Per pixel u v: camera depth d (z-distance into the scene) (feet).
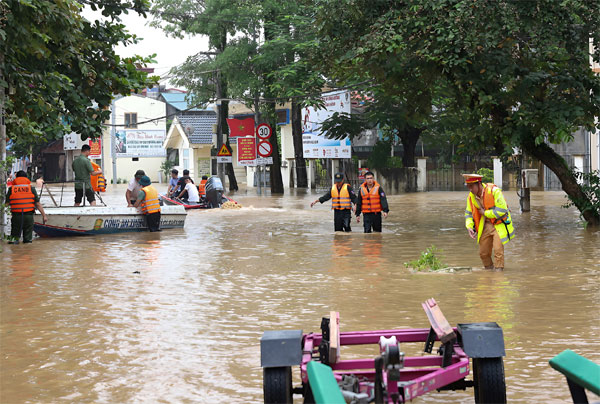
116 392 20.68
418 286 38.04
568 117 62.44
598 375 14.61
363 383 16.60
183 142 236.02
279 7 134.31
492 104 63.93
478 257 49.42
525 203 87.66
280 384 16.65
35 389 21.08
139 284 40.04
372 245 57.93
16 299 35.73
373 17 65.10
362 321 29.48
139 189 77.36
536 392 19.98
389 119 126.93
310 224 78.95
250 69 142.41
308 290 37.40
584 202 68.85
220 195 104.27
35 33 54.54
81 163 82.69
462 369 16.79
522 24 60.70
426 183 151.74
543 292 35.55
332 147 139.74
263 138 141.79
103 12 66.85
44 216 65.10
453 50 61.26
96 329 28.84
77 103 65.46
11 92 60.64
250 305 33.45
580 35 63.10
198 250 56.34
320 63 68.44
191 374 22.39
